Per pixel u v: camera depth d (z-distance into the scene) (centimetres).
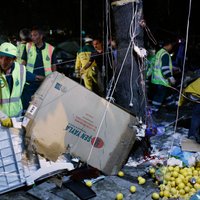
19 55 605
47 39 1281
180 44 1002
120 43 484
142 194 417
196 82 537
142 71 491
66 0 1551
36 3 1598
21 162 418
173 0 1326
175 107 780
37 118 435
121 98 501
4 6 1559
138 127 472
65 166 436
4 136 408
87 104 453
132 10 468
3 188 409
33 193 406
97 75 667
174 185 421
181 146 520
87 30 1420
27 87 569
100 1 1426
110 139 458
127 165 488
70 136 447
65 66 889
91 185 428
